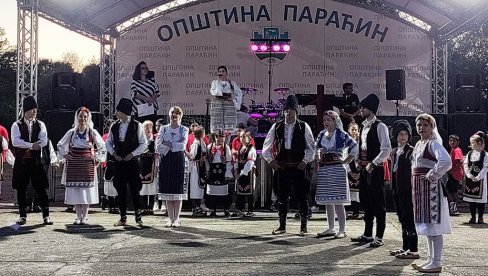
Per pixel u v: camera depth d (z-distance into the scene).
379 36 17.19
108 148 8.62
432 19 16.59
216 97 12.48
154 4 17.05
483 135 10.08
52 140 13.20
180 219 9.91
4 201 13.98
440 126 15.11
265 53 17.20
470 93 14.95
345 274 5.32
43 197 8.81
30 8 12.45
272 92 17.23
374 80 17.23
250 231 8.27
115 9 16.17
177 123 8.64
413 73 17.16
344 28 17.25
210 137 10.95
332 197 7.55
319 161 7.73
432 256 5.53
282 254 6.35
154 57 17.30
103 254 6.28
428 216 5.46
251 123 14.21
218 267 5.60
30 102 8.65
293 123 8.01
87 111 8.70
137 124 8.64
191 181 10.66
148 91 15.07
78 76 14.02
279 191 8.05
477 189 9.90
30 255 6.21
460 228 9.16
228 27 17.28
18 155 8.68
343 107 13.76
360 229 8.72
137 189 8.69
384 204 7.06
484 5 14.27
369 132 7.16
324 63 17.28
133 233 7.90
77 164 8.59
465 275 5.34
